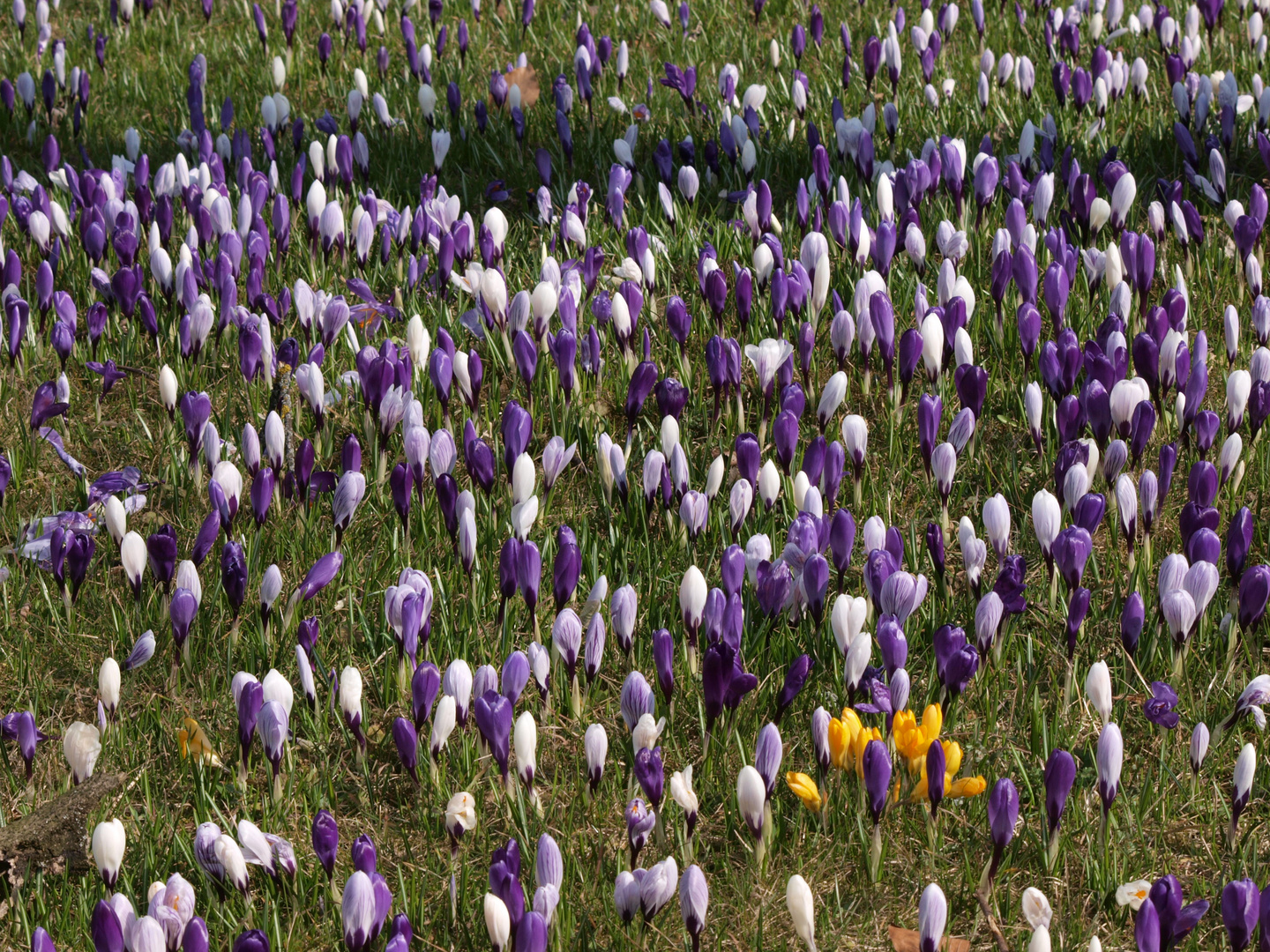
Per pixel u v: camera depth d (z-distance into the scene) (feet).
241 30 31.58
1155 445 16.55
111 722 12.85
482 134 25.39
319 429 16.72
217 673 13.79
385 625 14.14
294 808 12.39
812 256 18.01
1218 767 12.60
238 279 20.35
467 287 18.92
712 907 11.47
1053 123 23.18
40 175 24.97
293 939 11.11
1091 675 11.56
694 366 18.71
